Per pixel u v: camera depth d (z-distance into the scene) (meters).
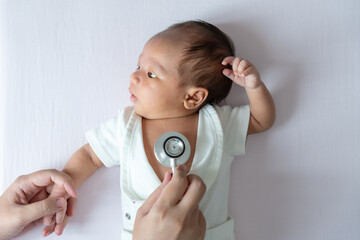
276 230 1.14
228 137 1.06
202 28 1.06
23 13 1.17
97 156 1.07
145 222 0.73
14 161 1.11
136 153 0.98
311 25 1.21
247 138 1.16
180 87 1.02
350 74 1.19
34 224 1.07
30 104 1.14
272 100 1.07
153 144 1.00
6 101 1.14
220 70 1.06
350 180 1.16
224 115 1.08
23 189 1.01
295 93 1.18
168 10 1.20
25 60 1.16
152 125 1.04
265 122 1.09
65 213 1.07
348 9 1.22
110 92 1.17
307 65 1.19
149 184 0.95
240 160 1.16
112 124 1.07
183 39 1.02
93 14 1.19
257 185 1.15
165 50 1.01
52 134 1.13
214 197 0.99
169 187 0.73
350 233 1.15
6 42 1.16
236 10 1.21
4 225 0.96
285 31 1.20
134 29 1.19
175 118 1.06
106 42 1.18
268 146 1.16
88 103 1.16
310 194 1.16
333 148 1.17
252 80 0.97
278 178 1.16
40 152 1.12
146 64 1.01
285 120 1.17
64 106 1.15
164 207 0.72
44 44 1.17
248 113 1.08
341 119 1.18
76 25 1.18
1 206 0.97
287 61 1.19
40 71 1.16
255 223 1.14
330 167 1.16
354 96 1.19
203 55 1.02
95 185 1.12
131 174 0.98
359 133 1.17
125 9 1.20
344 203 1.15
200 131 1.01
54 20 1.18
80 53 1.17
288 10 1.21
